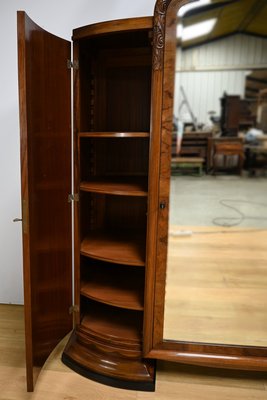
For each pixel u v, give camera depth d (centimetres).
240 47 769
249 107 767
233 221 409
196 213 440
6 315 200
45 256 143
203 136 671
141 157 181
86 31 132
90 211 182
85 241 167
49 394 140
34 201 129
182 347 143
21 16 109
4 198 197
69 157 156
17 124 186
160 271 138
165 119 126
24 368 155
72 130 154
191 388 144
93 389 143
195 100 790
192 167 665
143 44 160
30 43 117
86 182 158
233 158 686
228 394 141
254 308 208
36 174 129
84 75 154
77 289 162
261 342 169
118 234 178
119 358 149
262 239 347
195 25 661
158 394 141
